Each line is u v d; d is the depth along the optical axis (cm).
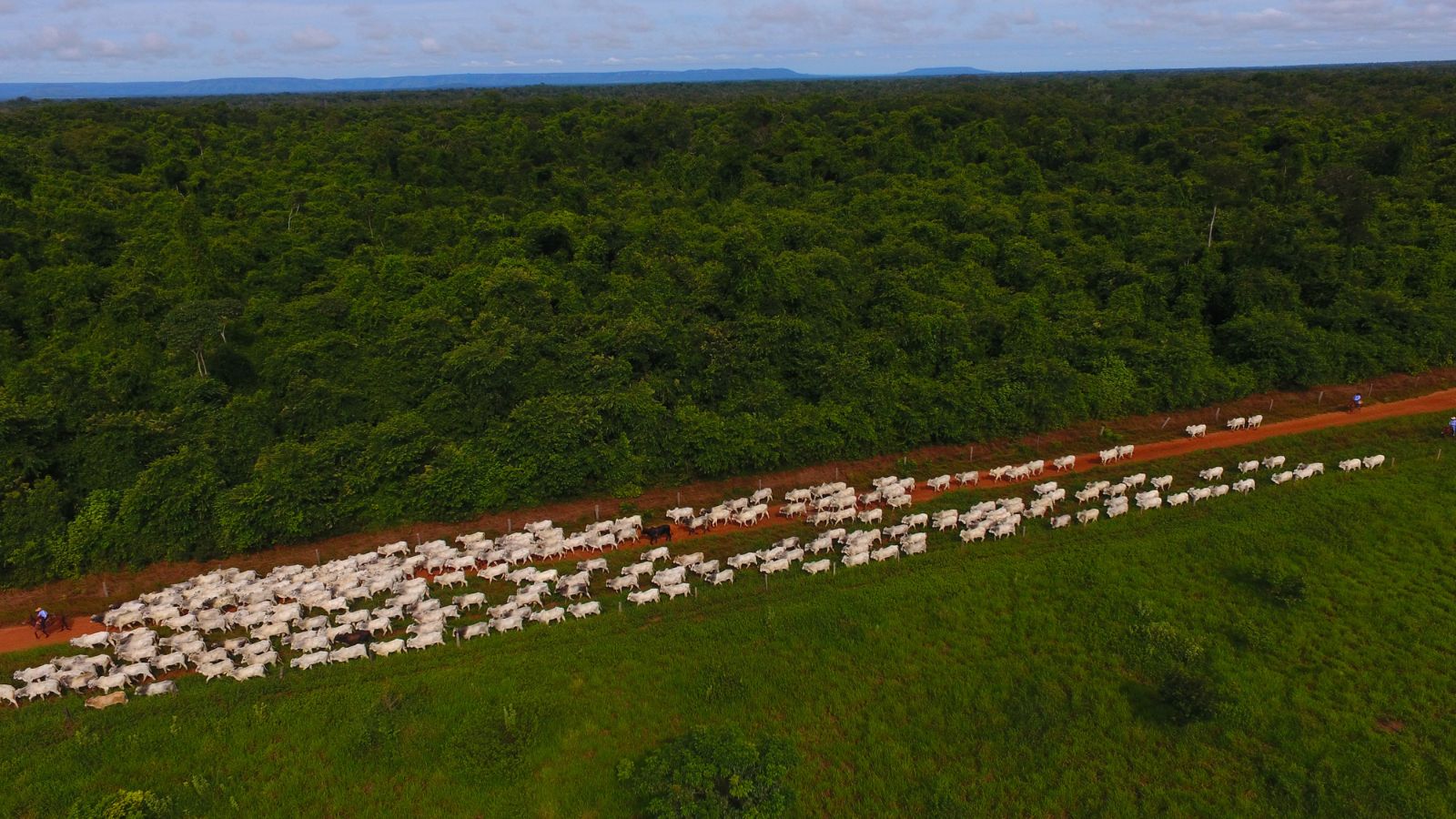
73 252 7750
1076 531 4903
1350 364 7000
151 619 4291
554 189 9850
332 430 5409
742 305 6856
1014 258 8062
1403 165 10738
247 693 3725
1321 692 3744
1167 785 3375
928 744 3531
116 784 3250
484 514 5262
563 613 4266
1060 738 3559
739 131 11762
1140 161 11500
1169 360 6638
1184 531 4778
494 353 5800
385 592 4506
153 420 5216
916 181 10219
